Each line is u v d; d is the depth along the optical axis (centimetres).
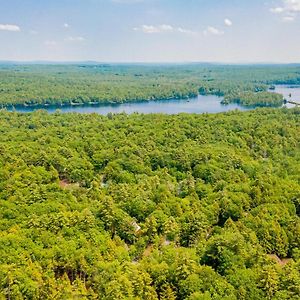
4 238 8162
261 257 7850
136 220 10288
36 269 7456
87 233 8862
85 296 7012
